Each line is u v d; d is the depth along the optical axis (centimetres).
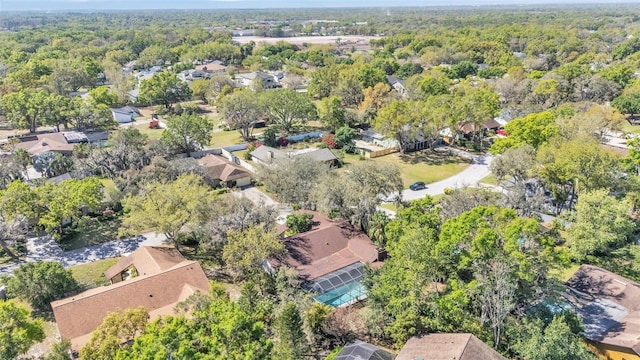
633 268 4753
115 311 3684
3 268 5034
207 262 5159
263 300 4016
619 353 3466
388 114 8619
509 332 3619
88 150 7869
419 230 4094
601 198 4831
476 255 3772
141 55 19488
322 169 6425
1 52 18462
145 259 4688
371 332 3847
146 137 8494
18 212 5303
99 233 5869
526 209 5384
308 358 3644
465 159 8738
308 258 4875
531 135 7138
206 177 7125
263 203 5603
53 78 13262
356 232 5359
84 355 3031
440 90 11562
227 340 2866
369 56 18900
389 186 5750
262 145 9200
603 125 8381
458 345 3247
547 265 3844
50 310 4306
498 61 18125
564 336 3350
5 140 9756
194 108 12569
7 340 3053
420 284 3866
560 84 11362
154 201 5062
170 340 2803
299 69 16775
